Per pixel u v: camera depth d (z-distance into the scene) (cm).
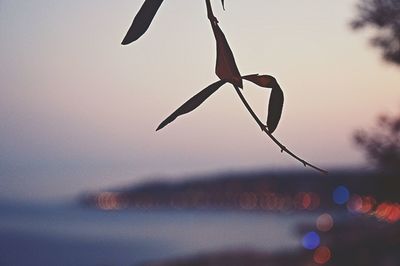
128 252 5338
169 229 8988
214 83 101
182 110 100
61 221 10744
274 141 102
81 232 7538
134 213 15038
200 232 8338
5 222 8438
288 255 2700
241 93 102
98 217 13138
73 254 5047
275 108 102
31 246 5275
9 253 4675
